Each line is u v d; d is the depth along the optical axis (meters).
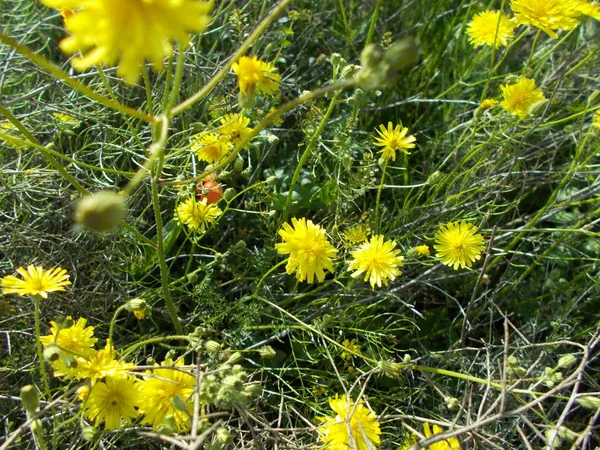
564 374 0.27
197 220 0.25
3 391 0.23
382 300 0.28
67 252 0.25
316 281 0.30
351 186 0.28
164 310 0.27
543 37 0.41
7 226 0.24
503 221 0.35
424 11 0.40
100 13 0.11
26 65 0.30
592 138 0.34
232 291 0.29
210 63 0.32
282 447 0.21
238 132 0.25
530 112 0.26
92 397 0.17
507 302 0.32
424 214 0.31
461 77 0.33
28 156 0.29
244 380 0.20
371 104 0.36
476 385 0.26
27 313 0.23
